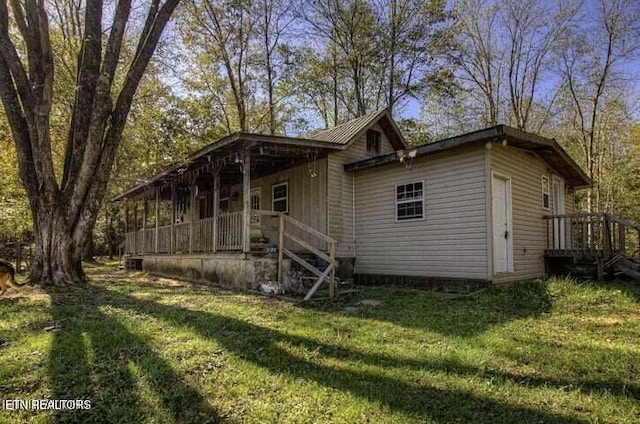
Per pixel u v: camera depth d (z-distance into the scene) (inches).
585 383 141.7
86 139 367.6
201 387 135.7
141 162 681.0
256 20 879.1
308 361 163.3
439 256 372.8
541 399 128.4
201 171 478.0
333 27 902.4
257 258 365.4
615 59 783.7
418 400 127.1
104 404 123.4
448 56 911.0
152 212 975.0
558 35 860.6
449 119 1029.2
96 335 189.6
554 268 425.1
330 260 328.2
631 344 186.7
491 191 338.3
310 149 422.0
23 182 362.0
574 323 227.8
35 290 321.7
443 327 219.8
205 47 851.4
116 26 366.9
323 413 118.6
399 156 395.9
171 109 766.5
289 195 496.4
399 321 235.1
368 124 484.4
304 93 960.9
